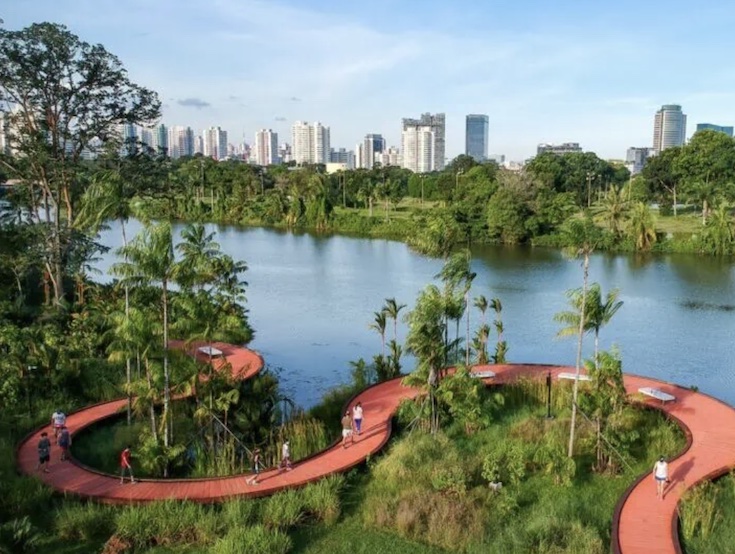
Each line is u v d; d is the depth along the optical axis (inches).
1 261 1974.7
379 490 941.8
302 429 1157.1
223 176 6333.7
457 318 1258.0
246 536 778.8
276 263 3467.0
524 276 2987.2
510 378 1401.3
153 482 945.5
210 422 1123.3
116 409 1262.3
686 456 1003.9
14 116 1894.7
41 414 1245.7
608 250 3722.9
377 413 1225.4
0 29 1710.1
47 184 1951.3
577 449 1067.3
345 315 2337.6
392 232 4574.3
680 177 4665.4
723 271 3080.7
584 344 1914.4
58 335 1594.5
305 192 5693.9
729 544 775.7
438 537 810.2
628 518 831.7
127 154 2073.1
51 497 907.4
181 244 2133.4
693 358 1782.7
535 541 791.1
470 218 4217.5
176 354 1089.4
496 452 1011.9
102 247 2149.4
